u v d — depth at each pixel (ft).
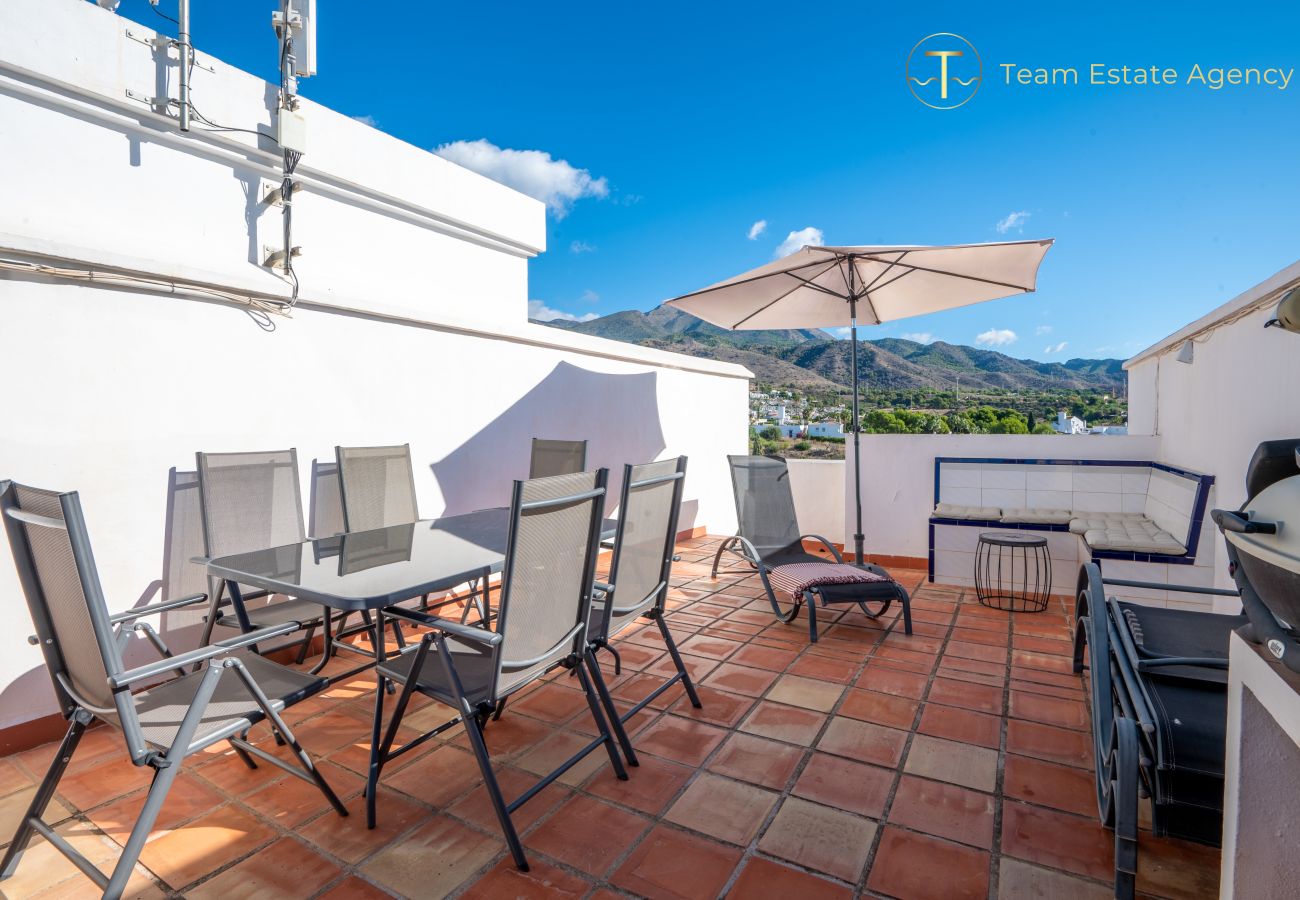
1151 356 21.33
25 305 9.68
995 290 18.06
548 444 16.37
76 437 10.21
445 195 19.52
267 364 12.87
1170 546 14.58
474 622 14.73
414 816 7.80
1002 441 19.97
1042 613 16.02
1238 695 3.80
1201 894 6.46
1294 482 3.22
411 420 15.88
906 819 7.67
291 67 14.71
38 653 9.71
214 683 6.43
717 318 20.40
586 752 8.14
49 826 7.30
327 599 7.21
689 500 26.37
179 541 11.45
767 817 7.73
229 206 14.39
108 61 12.09
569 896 6.48
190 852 7.17
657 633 14.55
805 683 11.69
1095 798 8.04
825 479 24.56
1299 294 3.71
